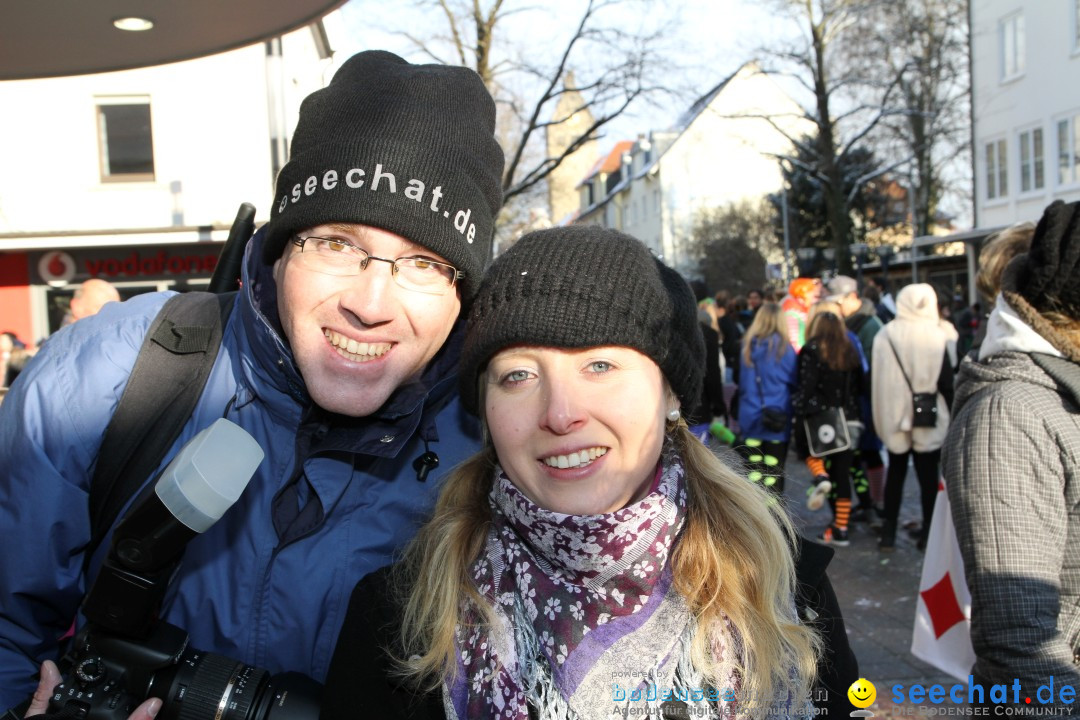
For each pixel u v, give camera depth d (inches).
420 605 53.5
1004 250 108.3
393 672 52.2
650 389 50.6
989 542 64.8
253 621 56.7
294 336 55.6
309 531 57.0
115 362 58.8
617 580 50.1
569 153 564.4
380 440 58.1
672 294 54.2
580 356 49.5
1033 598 62.5
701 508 53.4
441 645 51.3
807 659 50.8
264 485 58.2
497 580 52.8
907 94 811.4
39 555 55.7
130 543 47.6
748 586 52.0
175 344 58.9
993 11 856.9
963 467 67.8
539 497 50.3
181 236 482.3
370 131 55.2
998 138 868.6
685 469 55.4
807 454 237.3
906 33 783.7
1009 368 68.2
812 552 57.4
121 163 489.7
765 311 241.1
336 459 58.1
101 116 486.9
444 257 55.9
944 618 92.7
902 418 211.3
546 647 49.8
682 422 56.2
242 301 58.7
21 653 56.9
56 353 59.7
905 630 162.6
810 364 224.4
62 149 483.2
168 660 50.3
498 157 62.2
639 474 50.5
